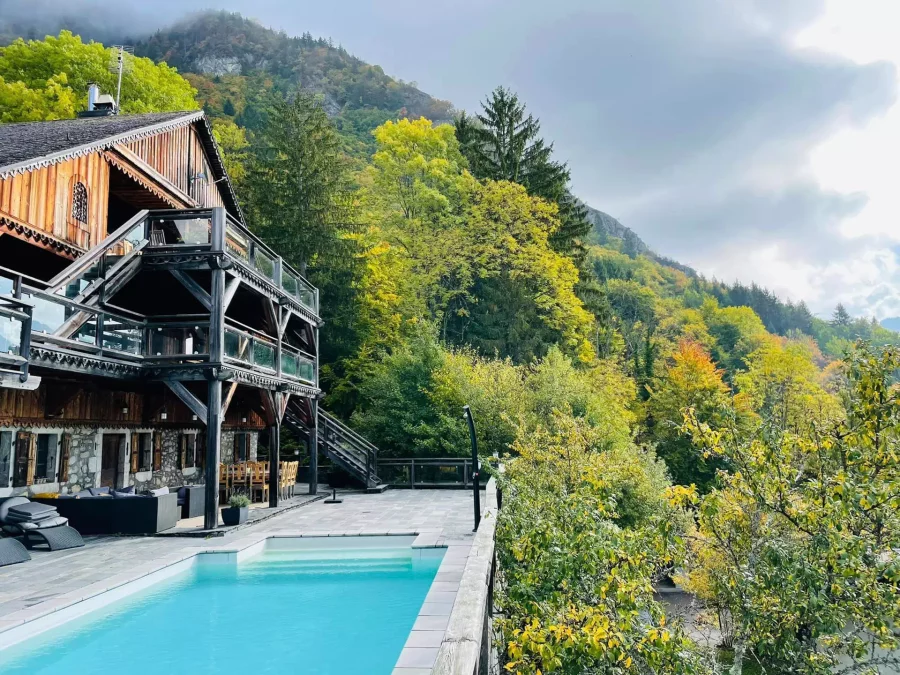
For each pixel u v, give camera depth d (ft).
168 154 54.60
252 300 54.54
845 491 20.44
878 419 22.39
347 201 106.83
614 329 183.11
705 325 267.80
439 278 126.62
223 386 42.60
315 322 64.08
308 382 60.85
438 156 141.08
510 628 20.03
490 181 132.46
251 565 33.30
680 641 18.24
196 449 65.00
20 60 98.58
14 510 33.86
